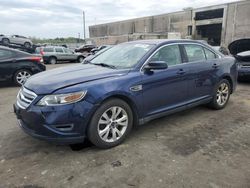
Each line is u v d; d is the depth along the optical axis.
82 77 3.70
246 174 3.16
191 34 43.75
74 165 3.37
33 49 22.11
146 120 4.23
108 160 3.49
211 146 3.90
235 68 5.96
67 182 3.02
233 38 36.50
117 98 3.81
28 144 3.98
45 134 3.41
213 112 5.54
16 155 3.64
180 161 3.45
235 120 5.04
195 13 42.31
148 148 3.83
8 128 4.66
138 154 3.65
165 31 48.84
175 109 4.66
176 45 4.73
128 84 3.85
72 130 3.45
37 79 3.84
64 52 22.64
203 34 44.56
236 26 35.97
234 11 35.97
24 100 3.62
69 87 3.43
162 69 4.32
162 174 3.15
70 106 3.38
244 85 8.69
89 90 3.49
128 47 4.79
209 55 5.39
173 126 4.71
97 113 3.58
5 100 6.88
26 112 3.48
